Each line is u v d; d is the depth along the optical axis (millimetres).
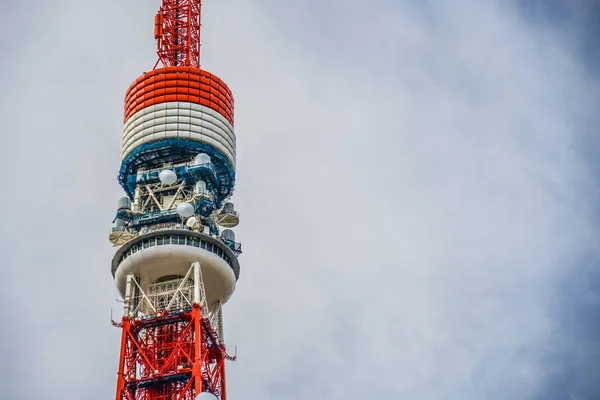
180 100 174125
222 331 163875
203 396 139750
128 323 156500
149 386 153875
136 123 173250
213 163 173125
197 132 171875
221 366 159500
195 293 157125
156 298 160750
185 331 154500
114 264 163375
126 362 154500
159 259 159500
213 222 170125
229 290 165125
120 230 162375
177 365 154875
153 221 165250
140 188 171000
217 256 161750
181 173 169125
